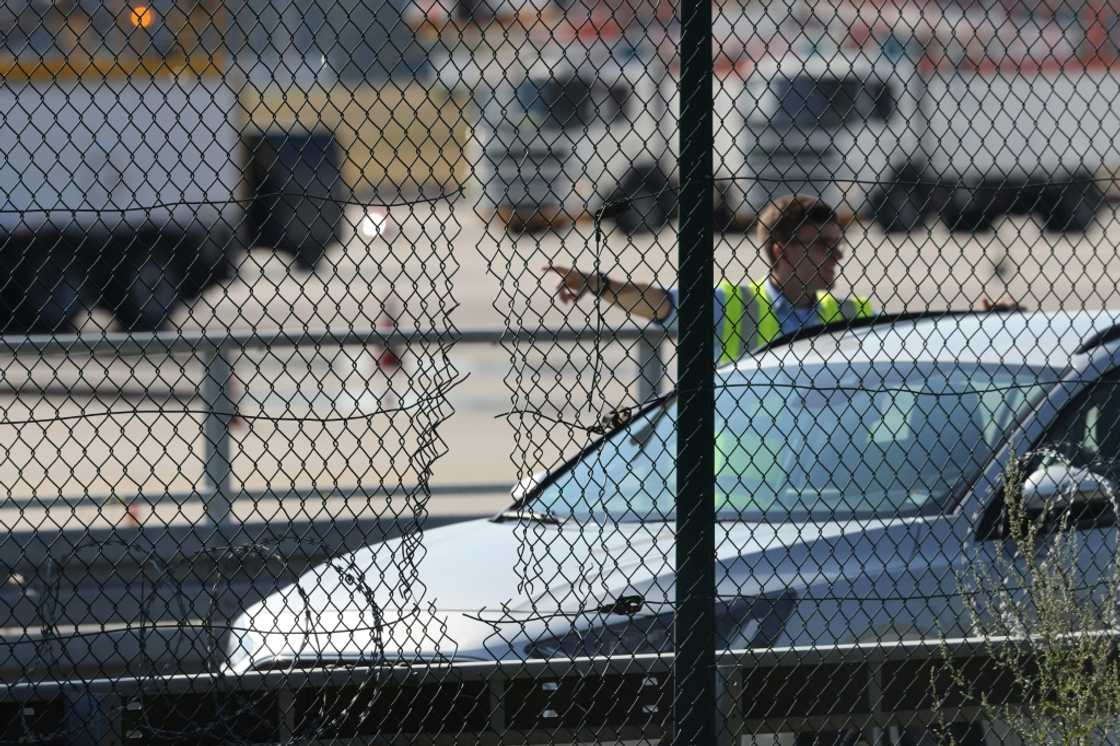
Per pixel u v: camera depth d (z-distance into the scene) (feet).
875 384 62.64
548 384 166.09
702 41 44.80
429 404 50.65
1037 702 49.42
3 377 55.52
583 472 65.82
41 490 108.47
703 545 45.80
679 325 45.47
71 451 130.62
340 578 49.11
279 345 62.28
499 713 46.78
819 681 48.62
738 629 53.88
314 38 50.21
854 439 61.82
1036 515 54.90
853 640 51.01
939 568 54.65
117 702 44.80
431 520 91.91
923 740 49.93
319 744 45.70
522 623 49.34
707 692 45.91
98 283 143.43
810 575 54.75
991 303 63.26
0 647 75.97
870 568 54.95
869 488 59.72
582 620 53.11
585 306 114.01
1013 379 57.21
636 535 59.06
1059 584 49.34
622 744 47.73
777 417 60.85
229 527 82.89
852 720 48.67
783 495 60.59
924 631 54.19
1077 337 61.77
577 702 47.11
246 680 45.32
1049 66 206.49
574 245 183.21
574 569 56.34
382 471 124.36
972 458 58.65
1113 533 55.93
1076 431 58.34
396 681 45.78
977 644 48.70
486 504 121.39
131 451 130.82
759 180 52.39
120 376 172.65
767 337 69.62
